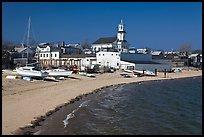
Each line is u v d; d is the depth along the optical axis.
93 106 39.44
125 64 110.19
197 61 161.75
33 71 61.97
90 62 116.25
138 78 92.94
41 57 122.88
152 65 116.25
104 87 65.12
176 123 29.69
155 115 33.94
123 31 147.38
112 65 112.75
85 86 62.62
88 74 86.12
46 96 43.12
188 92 60.22
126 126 28.22
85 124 28.48
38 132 24.59
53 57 121.31
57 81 65.00
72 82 67.62
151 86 73.19
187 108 39.19
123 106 40.50
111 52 113.44
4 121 26.66
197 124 29.31
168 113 35.28
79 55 120.44
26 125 25.88
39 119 28.45
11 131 23.75
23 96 41.09
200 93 58.34
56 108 34.78
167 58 142.12
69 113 33.25
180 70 129.50
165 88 68.25
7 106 33.22
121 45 144.88
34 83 56.88
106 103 42.84
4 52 91.00
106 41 149.00
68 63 118.69
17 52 109.81
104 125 28.45
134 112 35.84
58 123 28.16
